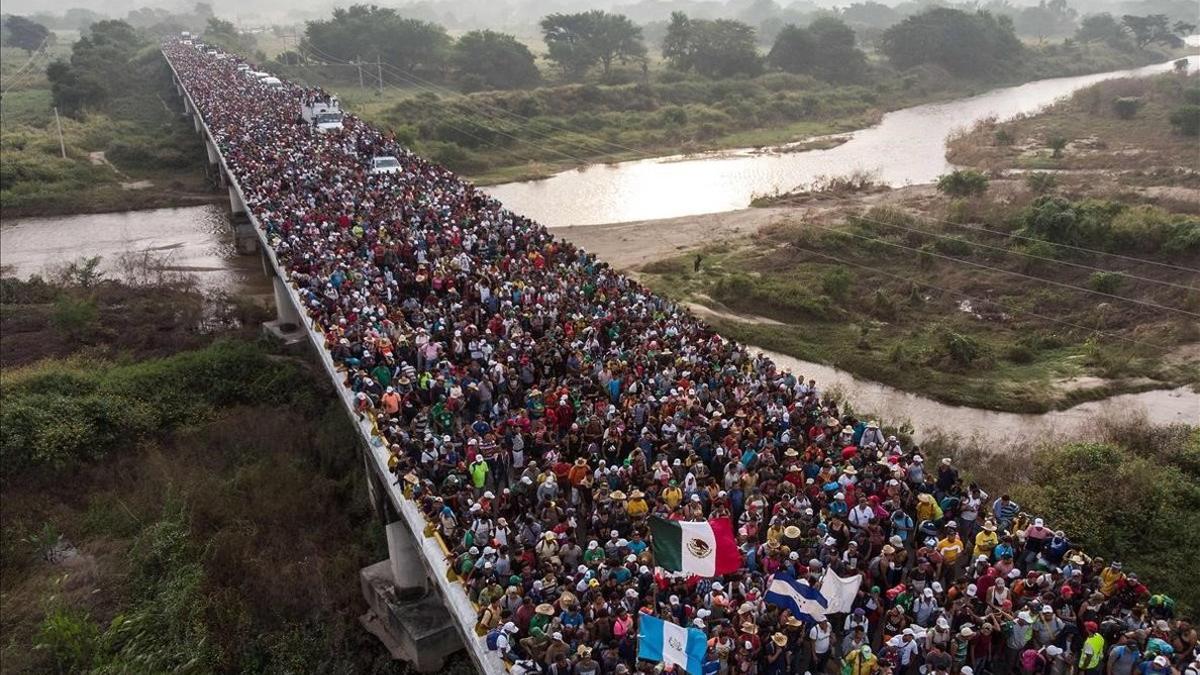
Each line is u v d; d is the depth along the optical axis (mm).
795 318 46188
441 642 22891
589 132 100438
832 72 130875
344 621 24672
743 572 17094
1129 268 46812
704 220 64312
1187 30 170375
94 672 23156
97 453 32906
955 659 15312
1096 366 39219
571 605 15750
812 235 55312
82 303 44688
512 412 23781
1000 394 37156
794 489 19438
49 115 104188
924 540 19281
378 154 55844
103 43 147500
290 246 35875
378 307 28797
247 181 47219
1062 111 98438
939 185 64562
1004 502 20375
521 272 32844
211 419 35375
